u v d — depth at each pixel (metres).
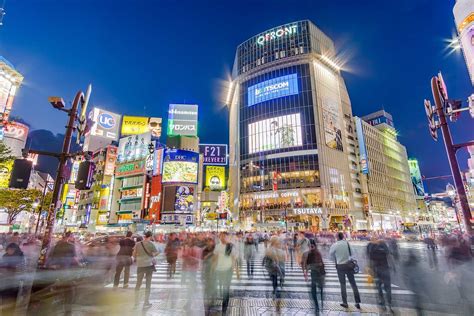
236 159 85.50
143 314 6.88
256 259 20.36
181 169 56.00
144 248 8.01
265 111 82.62
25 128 90.56
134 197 60.38
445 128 13.63
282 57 85.06
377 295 9.12
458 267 8.44
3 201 33.97
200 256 9.20
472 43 24.50
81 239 32.31
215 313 7.14
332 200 70.25
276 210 70.56
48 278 8.02
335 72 92.19
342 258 7.85
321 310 7.36
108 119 82.38
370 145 99.69
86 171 9.80
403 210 110.31
